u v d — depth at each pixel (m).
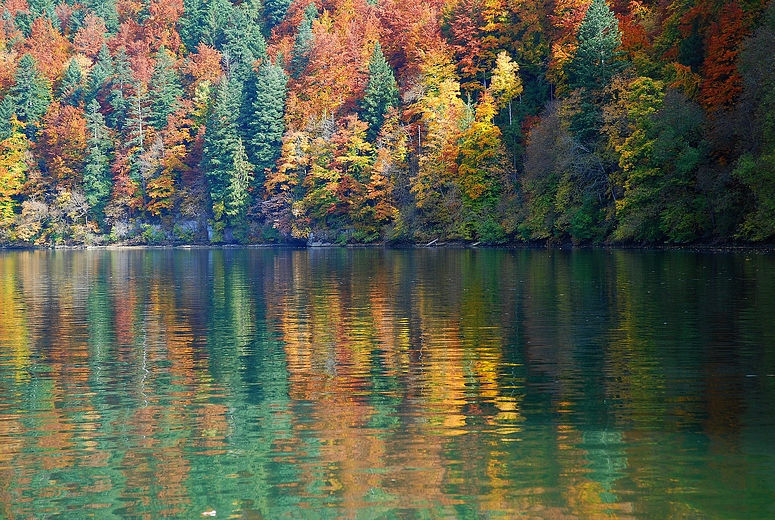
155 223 122.75
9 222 119.94
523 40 98.50
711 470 11.02
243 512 9.95
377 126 105.81
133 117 124.88
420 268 49.78
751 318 23.47
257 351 20.16
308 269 51.66
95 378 17.11
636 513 9.75
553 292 31.80
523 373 16.97
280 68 121.50
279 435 12.80
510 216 83.31
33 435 12.96
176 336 22.70
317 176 106.38
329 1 151.75
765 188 55.00
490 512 9.81
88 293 35.84
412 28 114.88
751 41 55.97
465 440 12.42
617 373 16.77
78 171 123.38
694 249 62.03
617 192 71.94
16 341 22.03
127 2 165.88
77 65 134.50
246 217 116.25
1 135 122.75
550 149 76.81
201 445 12.37
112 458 11.84
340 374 17.23
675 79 68.38
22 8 164.25
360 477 10.95
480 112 89.50
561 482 10.68
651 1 91.06
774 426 12.88
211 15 151.75
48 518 9.88
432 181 93.12
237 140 115.19
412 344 20.73
